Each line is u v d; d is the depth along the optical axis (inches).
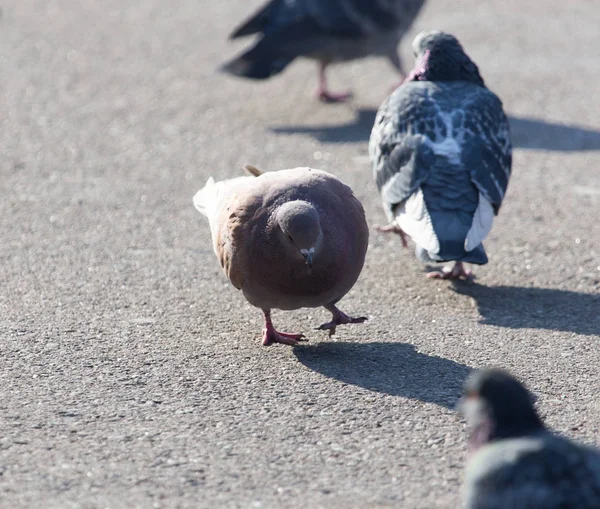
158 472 298.2
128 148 683.4
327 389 357.1
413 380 364.8
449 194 434.6
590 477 215.9
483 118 463.5
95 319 418.6
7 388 352.2
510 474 219.9
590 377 367.9
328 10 753.6
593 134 706.8
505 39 983.0
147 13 1128.2
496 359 383.2
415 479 296.8
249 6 1157.7
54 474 295.9
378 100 800.9
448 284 463.8
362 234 384.2
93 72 887.7
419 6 789.2
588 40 980.6
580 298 445.7
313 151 673.6
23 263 482.6
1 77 869.2
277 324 419.8
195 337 403.9
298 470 300.8
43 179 617.0
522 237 521.3
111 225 539.2
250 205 375.9
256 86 847.1
